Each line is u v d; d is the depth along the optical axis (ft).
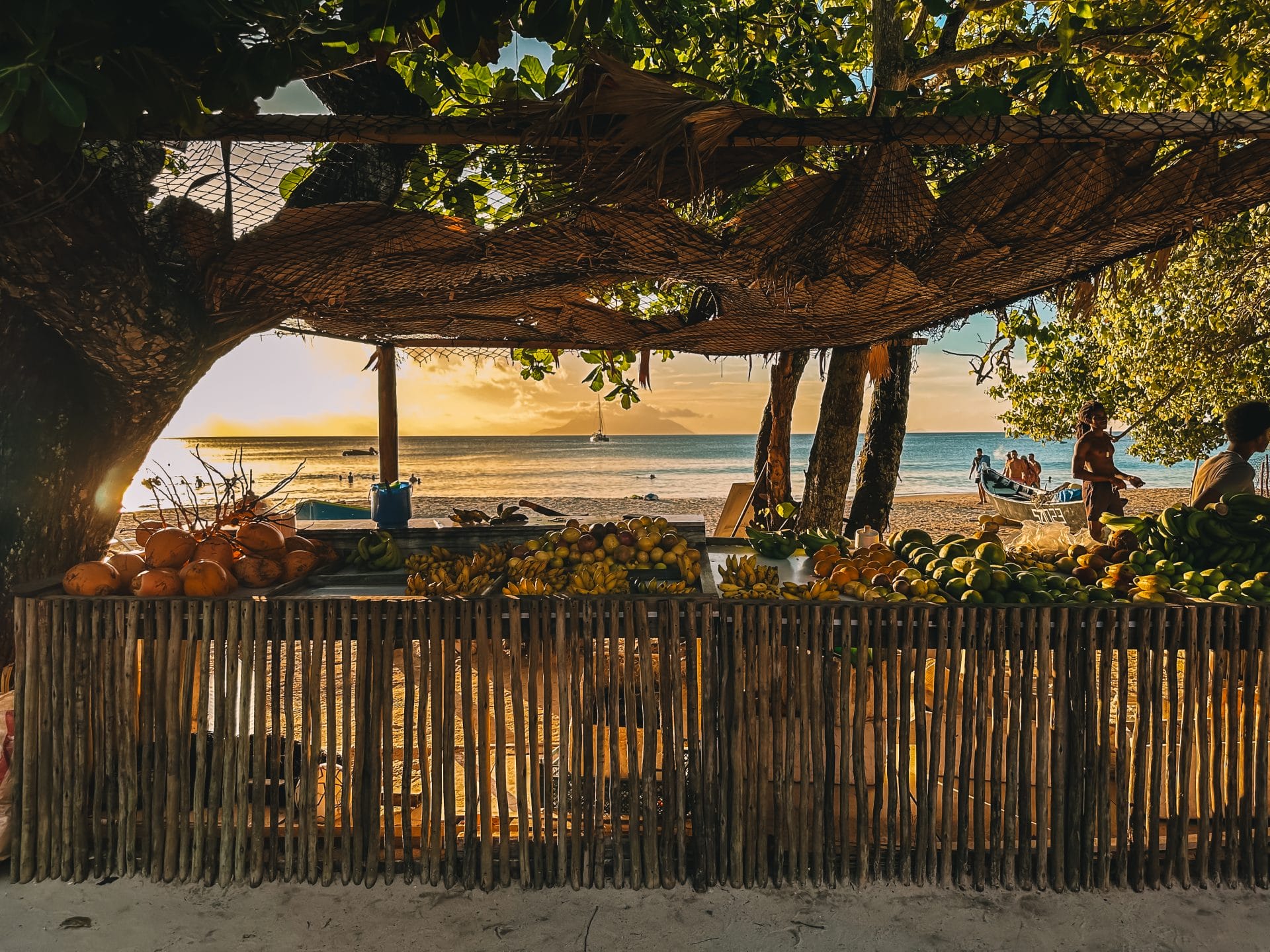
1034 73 11.50
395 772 12.23
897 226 9.34
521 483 136.05
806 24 18.02
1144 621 9.59
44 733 9.84
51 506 11.16
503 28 10.00
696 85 16.29
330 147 11.82
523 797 9.78
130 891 9.68
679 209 9.80
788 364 25.09
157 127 8.58
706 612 9.75
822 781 9.84
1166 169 8.79
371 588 12.28
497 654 9.80
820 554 13.67
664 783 9.86
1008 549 14.64
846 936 8.87
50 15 6.01
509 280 11.02
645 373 15.98
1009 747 9.78
